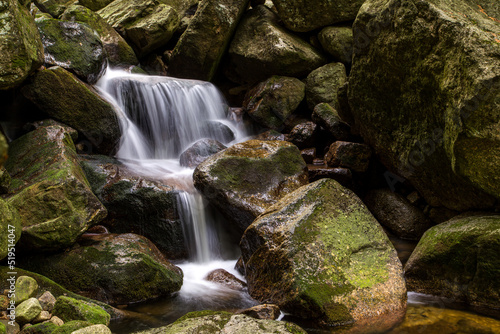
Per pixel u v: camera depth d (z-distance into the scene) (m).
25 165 4.68
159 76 8.70
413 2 4.14
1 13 4.38
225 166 5.35
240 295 4.22
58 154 4.65
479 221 3.93
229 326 3.09
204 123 7.94
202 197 5.44
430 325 3.38
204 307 3.95
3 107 5.44
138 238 4.63
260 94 8.29
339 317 3.47
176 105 7.72
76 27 6.59
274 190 5.35
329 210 4.21
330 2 8.16
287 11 8.42
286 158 5.76
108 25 9.27
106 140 6.17
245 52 8.63
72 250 4.12
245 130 8.56
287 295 3.63
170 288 4.24
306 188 4.50
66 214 4.04
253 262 4.11
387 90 4.93
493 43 3.48
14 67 4.48
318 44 8.72
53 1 10.55
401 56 4.44
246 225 5.14
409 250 5.31
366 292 3.69
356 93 5.40
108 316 3.27
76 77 6.14
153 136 7.44
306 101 8.39
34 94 5.50
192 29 8.48
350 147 6.16
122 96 7.15
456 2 4.41
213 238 5.47
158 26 9.35
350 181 6.19
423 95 4.39
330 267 3.76
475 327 3.32
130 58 9.27
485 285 3.73
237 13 8.39
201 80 9.05
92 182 5.21
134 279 4.06
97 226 5.01
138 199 5.13
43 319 3.06
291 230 3.96
